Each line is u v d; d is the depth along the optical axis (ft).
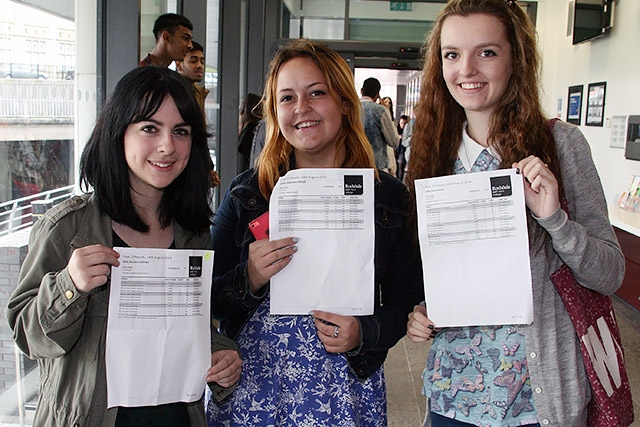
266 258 4.27
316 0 26.27
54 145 6.53
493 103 4.28
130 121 3.77
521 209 4.06
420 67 4.85
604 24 18.75
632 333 13.47
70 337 3.54
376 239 4.69
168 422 4.06
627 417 4.15
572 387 4.04
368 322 4.52
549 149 4.16
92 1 6.81
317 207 4.41
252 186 4.78
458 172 4.57
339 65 4.58
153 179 3.86
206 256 4.00
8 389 6.51
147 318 3.81
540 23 24.38
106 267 3.49
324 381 4.47
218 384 4.33
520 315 4.05
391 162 19.72
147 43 7.98
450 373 4.45
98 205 3.93
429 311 4.25
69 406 3.74
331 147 4.73
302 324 4.48
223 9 14.44
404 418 9.20
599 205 4.16
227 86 14.78
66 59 6.54
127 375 3.76
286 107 4.50
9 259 6.09
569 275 4.09
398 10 26.40
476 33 4.12
